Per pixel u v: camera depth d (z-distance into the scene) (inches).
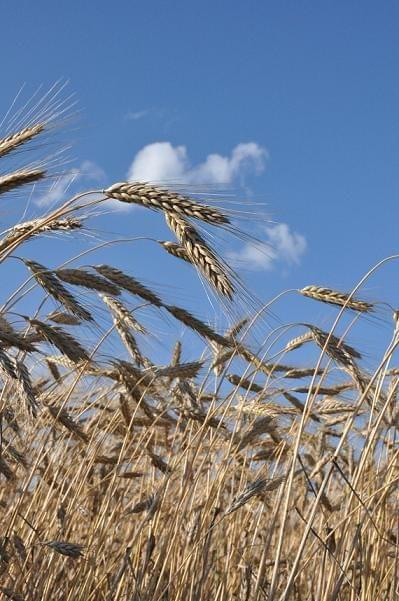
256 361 69.5
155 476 74.8
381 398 65.0
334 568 60.6
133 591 60.8
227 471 66.2
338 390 72.2
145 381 67.6
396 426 66.3
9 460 68.5
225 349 70.9
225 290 52.2
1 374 54.1
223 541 71.0
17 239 52.0
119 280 59.4
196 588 61.9
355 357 63.8
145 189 51.9
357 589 63.1
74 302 57.6
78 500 68.7
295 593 65.6
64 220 52.7
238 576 70.1
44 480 69.6
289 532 72.8
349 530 63.2
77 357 56.4
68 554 57.9
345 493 68.2
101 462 71.6
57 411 66.6
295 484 72.1
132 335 67.2
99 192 52.1
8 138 53.5
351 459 69.0
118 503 68.3
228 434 70.3
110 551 67.5
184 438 73.6
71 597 63.2
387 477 63.7
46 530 65.4
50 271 56.7
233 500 60.5
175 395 68.7
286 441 72.5
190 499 65.6
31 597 61.6
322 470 68.7
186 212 51.9
